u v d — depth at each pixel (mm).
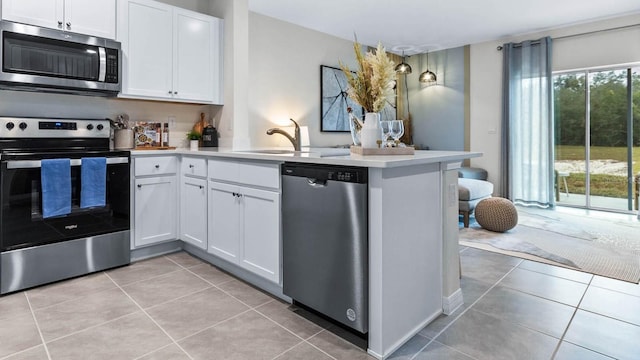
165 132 3443
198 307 2043
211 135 3537
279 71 4621
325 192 1716
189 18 3271
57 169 2355
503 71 5375
